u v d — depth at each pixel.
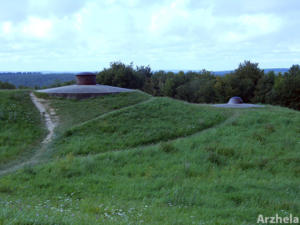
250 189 8.44
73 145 12.15
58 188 8.37
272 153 11.95
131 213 5.94
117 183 8.81
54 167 9.77
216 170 10.18
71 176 9.34
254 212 6.70
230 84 46.22
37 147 12.09
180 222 5.48
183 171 9.86
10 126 13.35
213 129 14.95
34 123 14.27
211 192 8.12
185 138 13.60
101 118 14.92
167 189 8.30
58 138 12.82
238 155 11.59
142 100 18.50
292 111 21.61
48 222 4.20
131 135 13.60
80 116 15.32
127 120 15.03
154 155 11.31
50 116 15.33
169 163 10.59
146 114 16.08
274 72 48.34
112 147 12.42
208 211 6.61
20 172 9.40
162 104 17.80
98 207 6.33
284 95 41.22
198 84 53.78
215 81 52.31
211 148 11.95
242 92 46.12
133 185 8.59
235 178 9.46
